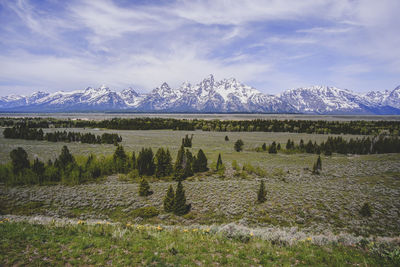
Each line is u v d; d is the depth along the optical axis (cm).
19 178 3831
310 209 2753
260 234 1537
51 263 958
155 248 1147
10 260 955
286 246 1266
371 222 2450
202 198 3278
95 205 3078
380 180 4034
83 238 1212
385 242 1342
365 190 3456
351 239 1463
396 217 2539
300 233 1795
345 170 5025
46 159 5409
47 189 3597
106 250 1096
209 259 1038
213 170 5191
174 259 1027
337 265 1021
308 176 4694
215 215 2769
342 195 3188
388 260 1100
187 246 1181
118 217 2780
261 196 3041
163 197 3391
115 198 3300
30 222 1556
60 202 3144
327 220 2514
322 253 1157
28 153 5934
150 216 2772
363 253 1207
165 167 4766
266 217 2612
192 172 4869
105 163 4844
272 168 5234
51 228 1374
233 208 2897
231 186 3741
